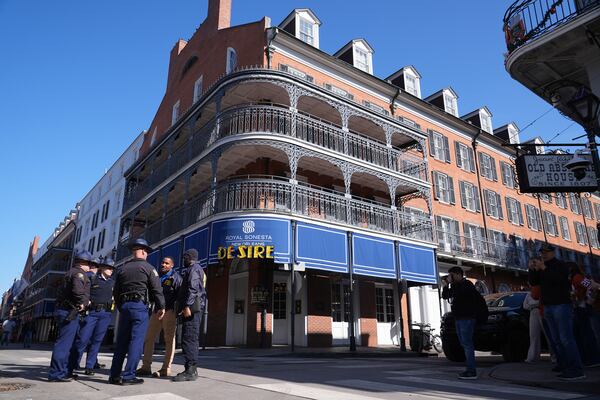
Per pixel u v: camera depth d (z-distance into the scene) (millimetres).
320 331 17859
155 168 25406
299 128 17781
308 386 5145
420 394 4578
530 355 8438
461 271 6484
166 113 29141
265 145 16266
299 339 17562
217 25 23797
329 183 20141
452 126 28328
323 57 21094
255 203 15586
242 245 14609
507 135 32188
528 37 8852
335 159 17562
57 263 44531
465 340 6188
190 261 5969
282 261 14562
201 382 5508
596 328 6906
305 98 18203
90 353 6695
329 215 17625
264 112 16703
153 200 22734
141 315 5469
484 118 31750
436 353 15742
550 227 33562
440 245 24031
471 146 29344
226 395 4430
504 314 9383
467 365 6113
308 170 19453
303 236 15289
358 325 19578
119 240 26641
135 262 5645
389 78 27359
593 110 7691
